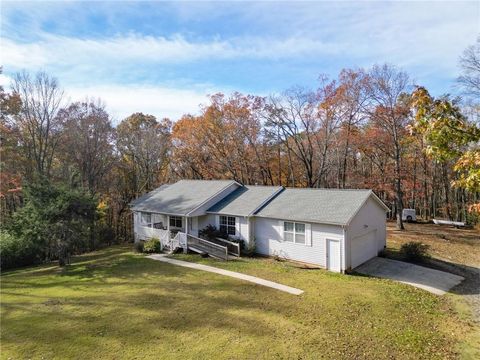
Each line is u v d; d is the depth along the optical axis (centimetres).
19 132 3100
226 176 3912
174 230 2508
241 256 2102
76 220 2019
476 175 533
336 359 873
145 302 1297
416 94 612
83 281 1647
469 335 1038
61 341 986
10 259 2255
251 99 3594
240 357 881
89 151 3438
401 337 1002
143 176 4059
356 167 4028
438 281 1625
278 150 3894
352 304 1255
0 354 918
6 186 2823
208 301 1295
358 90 3081
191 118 3788
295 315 1152
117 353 911
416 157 3528
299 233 1927
